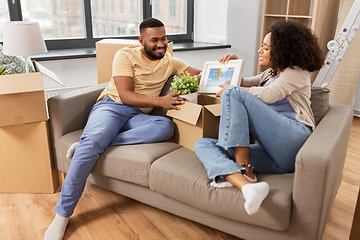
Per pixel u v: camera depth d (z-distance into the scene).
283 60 1.39
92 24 3.08
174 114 1.62
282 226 1.16
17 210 1.66
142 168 1.47
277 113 1.34
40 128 1.71
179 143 1.71
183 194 1.36
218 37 3.47
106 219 1.60
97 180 1.69
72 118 1.80
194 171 1.37
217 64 1.83
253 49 3.52
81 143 1.53
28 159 1.75
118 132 1.74
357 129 2.80
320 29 2.90
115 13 3.19
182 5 3.57
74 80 2.74
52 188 1.81
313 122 1.42
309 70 1.42
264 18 3.32
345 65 2.86
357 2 1.89
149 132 1.64
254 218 1.20
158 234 1.49
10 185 1.79
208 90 1.75
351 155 2.29
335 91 2.96
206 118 1.53
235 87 1.33
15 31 1.79
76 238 1.46
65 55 2.58
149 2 3.31
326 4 2.84
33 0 2.75
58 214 1.49
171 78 1.98
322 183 1.09
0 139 1.69
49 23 2.88
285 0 3.33
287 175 1.33
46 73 1.80
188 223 1.58
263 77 1.66
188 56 3.30
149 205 1.71
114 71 1.77
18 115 1.63
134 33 3.38
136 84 1.84
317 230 1.15
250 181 1.26
